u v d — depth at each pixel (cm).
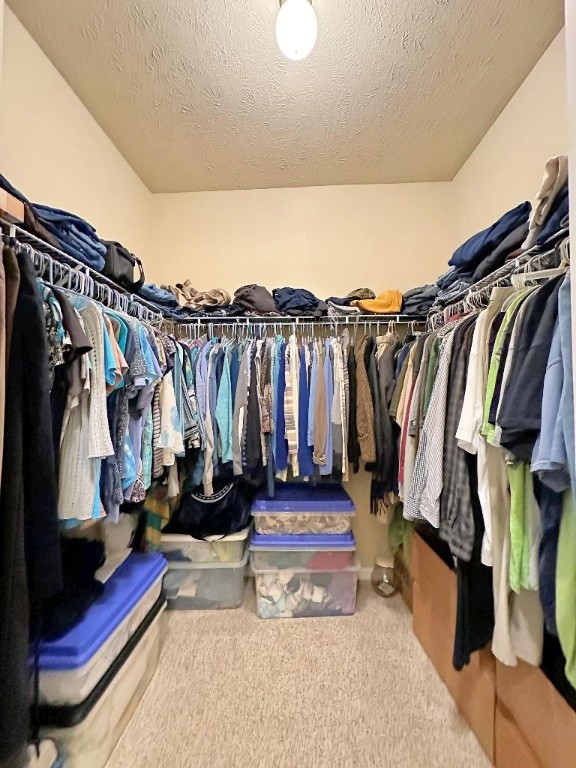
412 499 153
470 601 125
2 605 83
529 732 103
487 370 115
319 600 207
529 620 104
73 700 111
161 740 131
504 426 92
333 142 216
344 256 261
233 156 228
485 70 168
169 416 164
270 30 149
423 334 195
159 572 169
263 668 166
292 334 239
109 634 124
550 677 99
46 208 121
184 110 191
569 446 77
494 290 118
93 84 175
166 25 147
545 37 153
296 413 209
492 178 202
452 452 131
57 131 168
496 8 141
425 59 162
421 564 182
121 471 132
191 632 192
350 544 207
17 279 90
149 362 142
